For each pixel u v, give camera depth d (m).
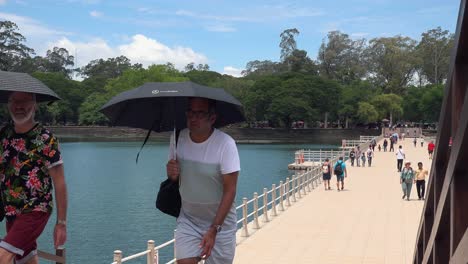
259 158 74.25
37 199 4.24
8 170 4.25
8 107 4.28
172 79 128.12
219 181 4.79
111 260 19.72
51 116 130.88
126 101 5.07
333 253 14.28
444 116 3.70
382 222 19.28
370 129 117.94
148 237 23.77
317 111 115.06
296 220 19.67
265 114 117.56
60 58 178.75
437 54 136.12
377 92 122.56
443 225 4.14
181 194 4.94
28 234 4.18
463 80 3.19
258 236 16.59
